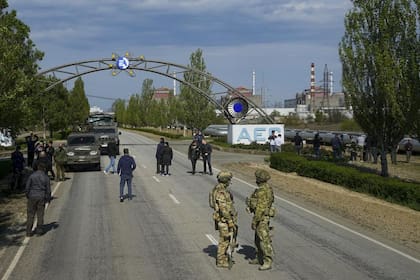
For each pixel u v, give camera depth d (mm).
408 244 12070
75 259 10789
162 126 113375
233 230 9977
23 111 21234
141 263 10383
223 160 39156
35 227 14367
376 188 20500
